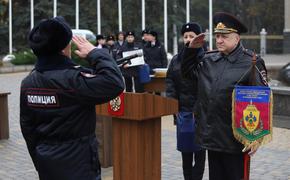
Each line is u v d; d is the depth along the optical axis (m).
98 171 3.59
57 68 3.48
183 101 5.76
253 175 6.84
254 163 7.42
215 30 4.43
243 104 4.21
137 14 34.12
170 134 9.55
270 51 41.09
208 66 4.51
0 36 34.12
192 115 5.75
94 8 34.12
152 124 5.32
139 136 5.21
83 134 3.48
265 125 4.14
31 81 3.53
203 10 43.75
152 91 12.00
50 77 3.45
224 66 4.42
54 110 3.44
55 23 3.41
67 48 3.53
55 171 3.43
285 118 10.12
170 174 6.93
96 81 3.41
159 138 5.39
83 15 34.16
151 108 5.11
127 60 4.94
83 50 3.56
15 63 24.64
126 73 11.63
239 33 4.42
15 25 34.16
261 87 4.14
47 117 3.47
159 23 33.12
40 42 3.42
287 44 38.91
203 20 43.34
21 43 34.28
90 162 3.50
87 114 3.49
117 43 14.86
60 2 34.41
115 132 5.40
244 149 4.25
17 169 7.26
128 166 5.32
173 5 33.12
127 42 13.09
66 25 3.46
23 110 3.59
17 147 8.62
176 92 5.80
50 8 33.47
